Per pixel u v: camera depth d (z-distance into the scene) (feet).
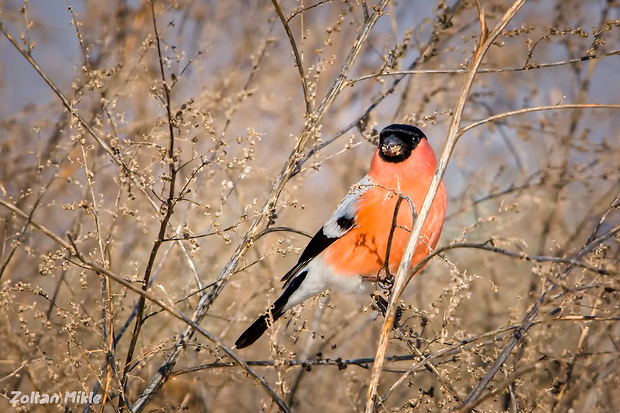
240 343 30.42
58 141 37.40
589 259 24.09
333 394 36.88
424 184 30.73
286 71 45.73
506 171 46.70
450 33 35.86
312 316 38.63
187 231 24.53
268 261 36.60
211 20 43.93
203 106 34.53
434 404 25.89
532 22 44.68
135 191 35.32
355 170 44.19
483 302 38.11
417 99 42.96
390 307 21.56
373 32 46.73
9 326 27.91
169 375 26.30
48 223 36.78
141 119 36.60
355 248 31.50
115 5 41.29
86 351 24.25
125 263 35.63
